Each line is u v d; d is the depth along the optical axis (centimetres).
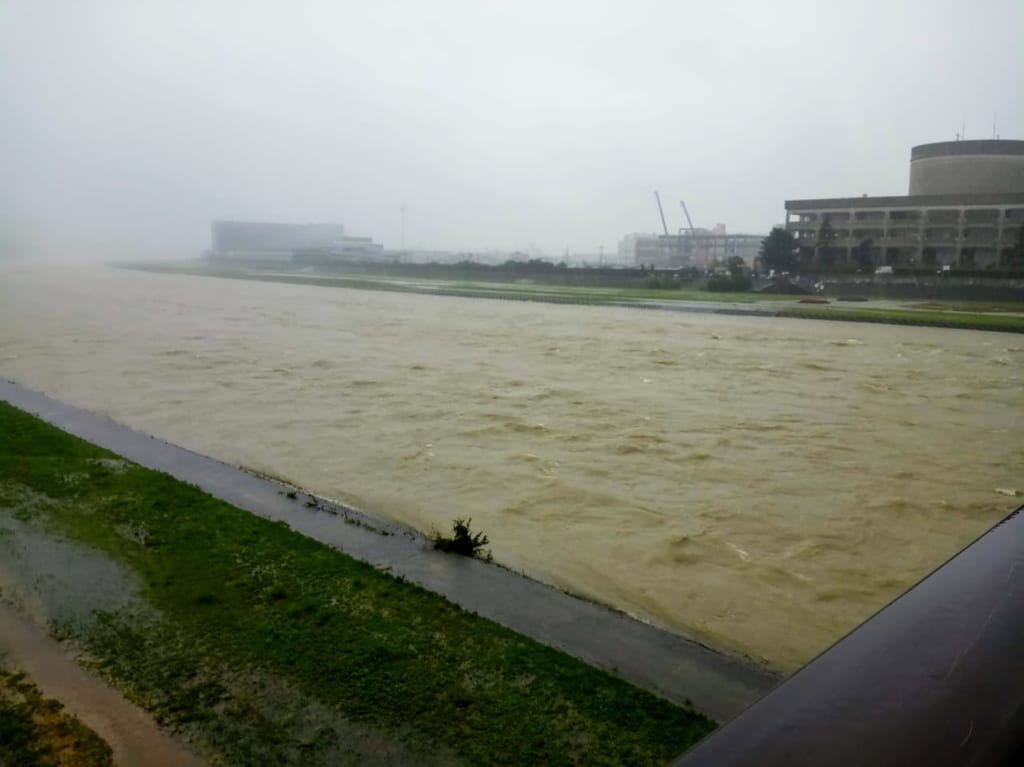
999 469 966
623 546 702
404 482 872
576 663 427
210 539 598
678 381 1580
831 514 798
